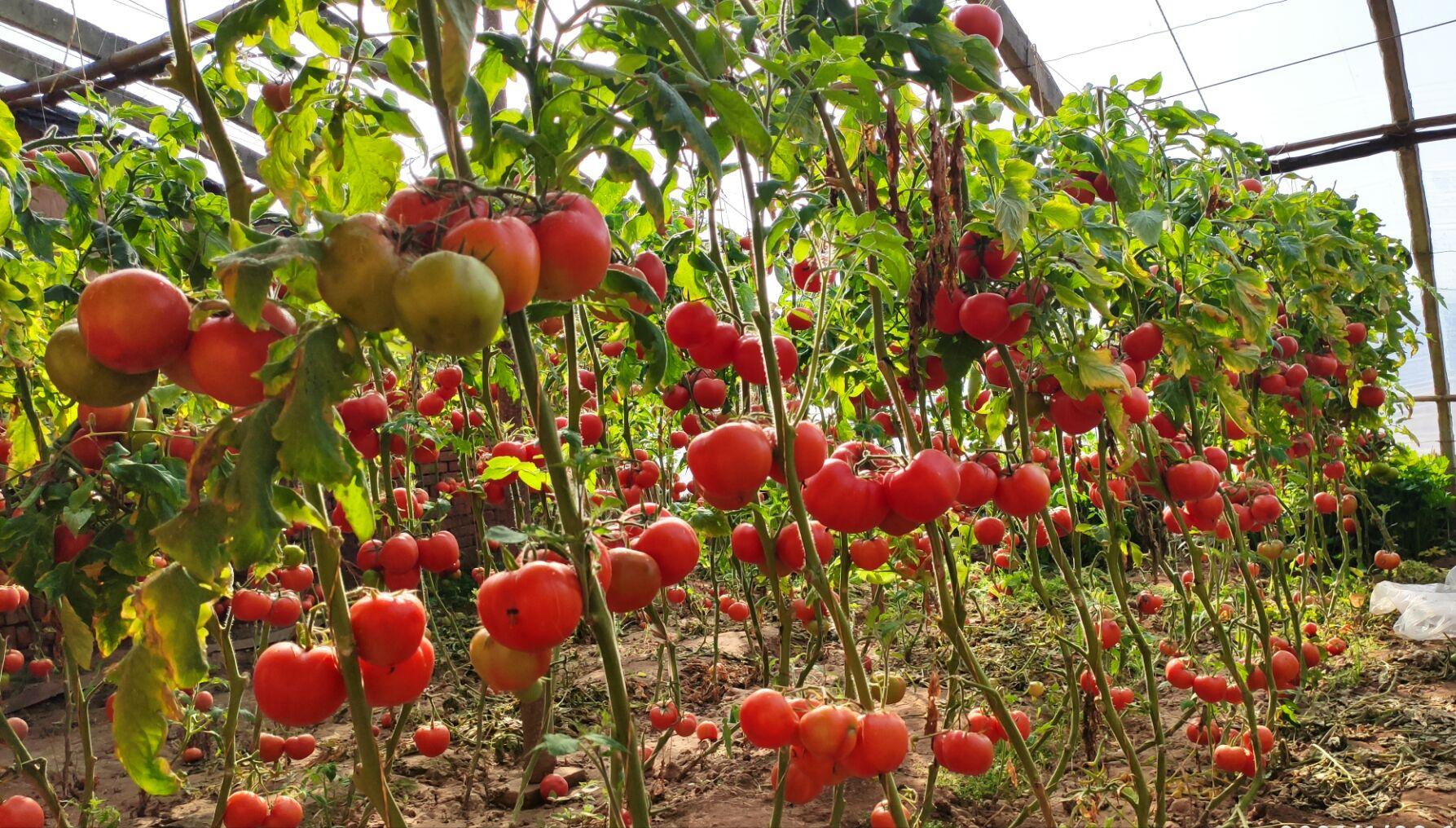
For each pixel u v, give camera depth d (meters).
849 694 1.88
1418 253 7.55
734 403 3.28
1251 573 2.93
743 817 3.03
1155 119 2.90
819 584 1.57
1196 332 2.34
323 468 0.90
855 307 2.88
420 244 0.97
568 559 1.31
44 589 1.57
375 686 1.20
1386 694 3.91
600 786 3.11
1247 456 4.43
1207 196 3.35
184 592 1.08
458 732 3.99
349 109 1.46
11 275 2.43
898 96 2.22
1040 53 6.97
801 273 2.54
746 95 1.68
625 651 5.32
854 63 1.61
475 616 6.39
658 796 3.28
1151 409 2.89
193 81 1.13
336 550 1.12
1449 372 8.19
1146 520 2.76
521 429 3.20
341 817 3.16
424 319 0.86
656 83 1.27
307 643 1.24
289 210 1.54
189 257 2.63
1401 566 6.20
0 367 2.51
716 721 3.99
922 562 2.35
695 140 1.27
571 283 1.07
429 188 1.04
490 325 0.89
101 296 0.93
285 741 3.01
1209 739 2.94
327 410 0.94
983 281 2.04
